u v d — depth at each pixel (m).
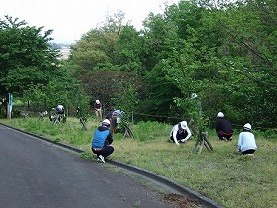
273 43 15.39
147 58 40.38
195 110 12.44
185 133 14.40
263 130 19.48
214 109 20.58
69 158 12.06
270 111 19.09
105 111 33.88
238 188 7.77
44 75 29.33
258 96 18.88
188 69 20.64
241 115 20.05
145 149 12.95
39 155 12.44
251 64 17.19
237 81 18.39
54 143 15.76
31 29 29.88
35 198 7.28
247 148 11.13
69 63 51.47
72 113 29.77
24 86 28.62
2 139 16.34
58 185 8.38
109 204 7.02
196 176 8.88
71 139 15.44
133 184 8.70
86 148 13.69
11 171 9.69
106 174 9.76
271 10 14.54
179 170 9.57
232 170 9.48
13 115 29.98
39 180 8.80
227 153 11.81
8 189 7.89
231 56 18.67
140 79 35.81
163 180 8.85
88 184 8.57
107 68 42.25
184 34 32.88
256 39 15.40
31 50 30.02
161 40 38.72
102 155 11.39
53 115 23.41
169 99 30.88
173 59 24.22
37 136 17.84
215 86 19.16
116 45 49.56
